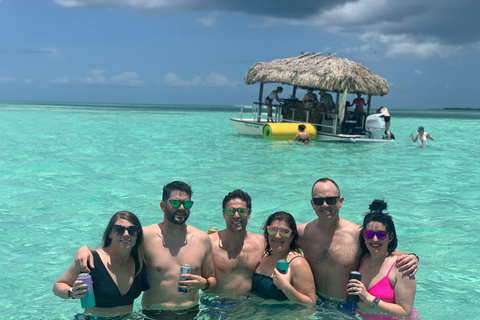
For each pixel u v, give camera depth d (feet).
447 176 36.17
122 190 28.76
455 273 16.29
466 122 152.35
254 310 12.30
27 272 15.74
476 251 18.56
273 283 12.67
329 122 65.16
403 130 100.48
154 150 49.85
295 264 12.49
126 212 11.76
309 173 36.09
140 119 122.83
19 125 87.35
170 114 165.78
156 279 12.30
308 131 61.52
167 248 12.42
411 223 22.52
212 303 12.69
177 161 41.70
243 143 57.67
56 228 20.72
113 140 60.64
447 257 17.89
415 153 51.52
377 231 11.89
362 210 24.76
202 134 72.02
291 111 69.26
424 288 14.93
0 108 193.06
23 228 20.66
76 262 11.46
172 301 12.24
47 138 61.31
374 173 36.91
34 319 12.28
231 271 13.12
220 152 48.42
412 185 32.12
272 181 32.42
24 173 34.32
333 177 34.68
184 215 12.22
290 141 60.75
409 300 11.53
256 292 13.19
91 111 187.42
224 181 32.12
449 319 12.69
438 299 14.08
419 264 17.15
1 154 44.32
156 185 30.42
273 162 41.65
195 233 12.82
